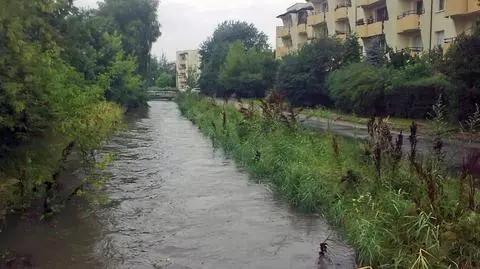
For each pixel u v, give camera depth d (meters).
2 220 8.64
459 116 20.03
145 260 7.03
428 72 27.12
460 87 19.73
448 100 21.77
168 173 13.57
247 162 14.59
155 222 8.87
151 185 11.94
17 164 8.30
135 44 52.19
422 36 34.62
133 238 7.98
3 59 7.16
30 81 7.97
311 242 7.81
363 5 42.88
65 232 8.20
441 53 26.62
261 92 54.84
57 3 11.48
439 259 5.76
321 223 8.80
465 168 7.64
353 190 8.91
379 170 8.61
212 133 22.16
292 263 6.92
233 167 14.59
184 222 8.88
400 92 27.03
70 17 16.55
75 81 15.16
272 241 7.85
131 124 30.88
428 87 25.11
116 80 34.56
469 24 29.38
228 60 58.84
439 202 6.73
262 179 12.60
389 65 31.52
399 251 6.11
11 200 8.70
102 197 10.05
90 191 11.11
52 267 6.73
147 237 8.03
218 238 8.00
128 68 36.25
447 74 20.33
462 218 6.24
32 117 8.09
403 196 7.77
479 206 6.66
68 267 6.74
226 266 6.81
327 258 7.09
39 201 9.89
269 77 54.84
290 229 8.47
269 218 9.15
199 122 28.94
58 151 9.97
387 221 6.92
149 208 9.80
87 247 7.52
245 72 55.38
